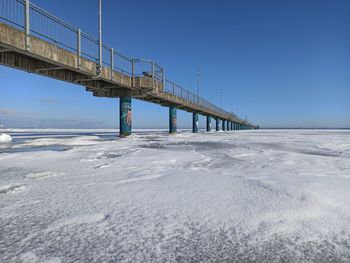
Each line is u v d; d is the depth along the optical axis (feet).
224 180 22.31
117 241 12.64
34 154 42.98
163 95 119.34
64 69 68.33
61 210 16.39
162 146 61.72
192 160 36.32
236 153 45.01
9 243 12.45
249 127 566.77
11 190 20.52
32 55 52.75
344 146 62.44
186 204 17.07
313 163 33.27
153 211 16.07
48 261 11.00
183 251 11.83
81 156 40.81
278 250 11.98
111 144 67.15
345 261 11.20
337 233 13.43
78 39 64.49
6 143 77.41
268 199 17.53
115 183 22.34
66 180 23.93
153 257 11.35
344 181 21.86
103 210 16.29
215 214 15.52
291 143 72.18
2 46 47.60
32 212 16.12
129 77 93.66
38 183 22.94
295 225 14.17
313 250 11.99
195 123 192.65
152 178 23.73
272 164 32.40
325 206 16.39
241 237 13.03
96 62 72.18
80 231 13.64
